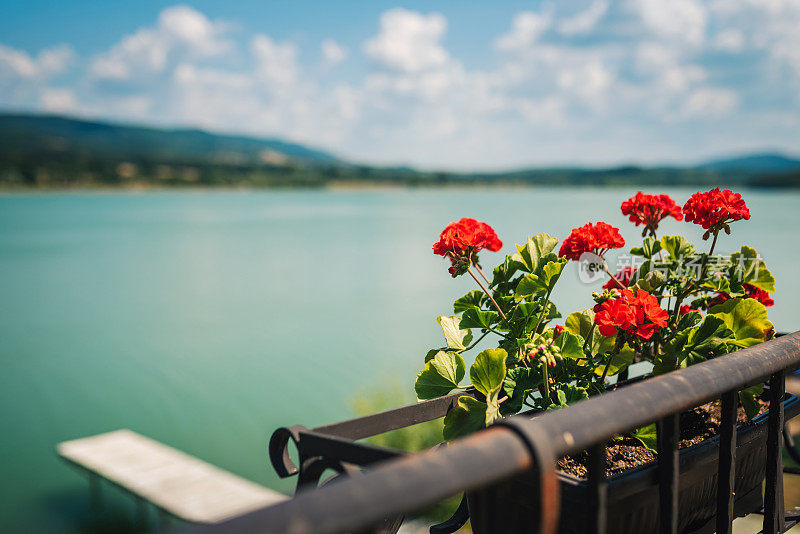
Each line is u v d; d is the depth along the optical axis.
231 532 0.56
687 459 1.48
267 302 42.06
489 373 1.47
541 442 0.78
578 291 33.50
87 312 40.09
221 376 24.64
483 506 0.94
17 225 118.69
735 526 2.67
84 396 22.98
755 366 1.29
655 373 1.77
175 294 46.41
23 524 13.57
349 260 66.81
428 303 40.69
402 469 0.67
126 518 13.51
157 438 18.31
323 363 25.80
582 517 1.33
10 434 19.55
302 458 1.07
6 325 36.47
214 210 174.62
